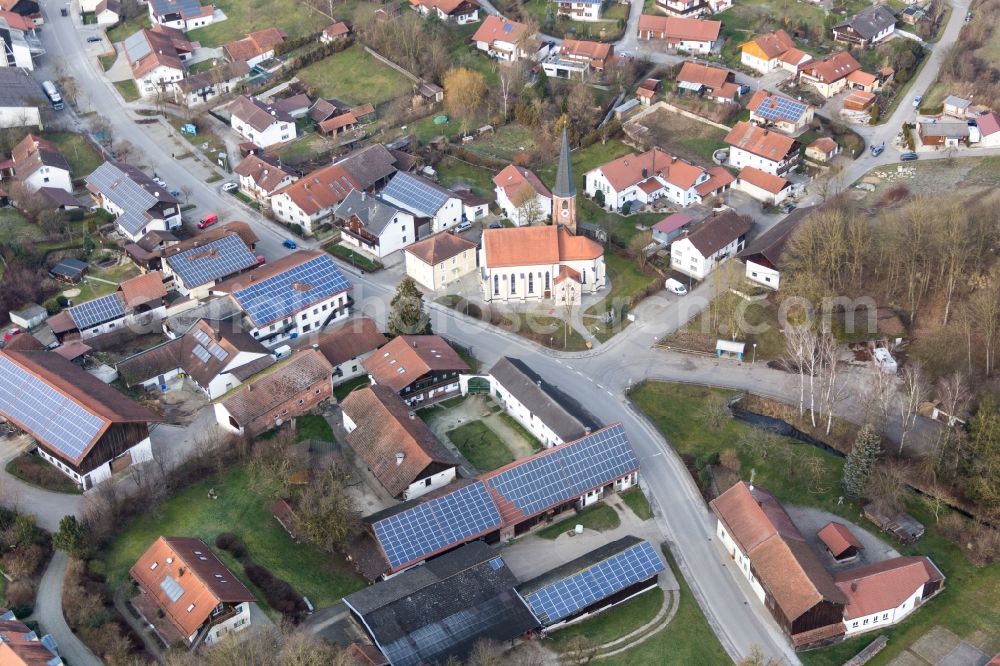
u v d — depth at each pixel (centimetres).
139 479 15538
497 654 13225
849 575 14350
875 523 15588
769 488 16288
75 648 13100
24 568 14038
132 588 13875
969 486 15700
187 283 19725
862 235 19262
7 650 12125
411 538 14675
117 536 14788
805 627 13862
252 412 16725
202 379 17762
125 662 12662
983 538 15050
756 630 14100
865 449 15562
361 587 14438
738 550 14875
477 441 17100
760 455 16712
